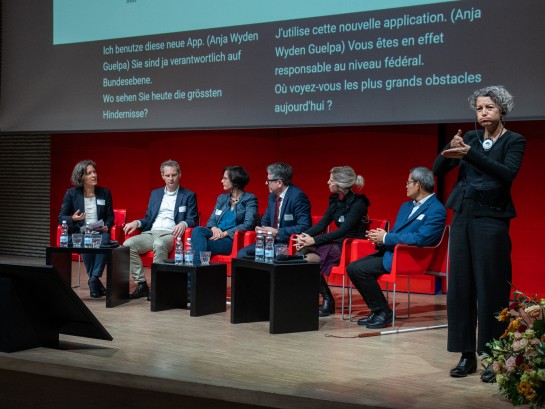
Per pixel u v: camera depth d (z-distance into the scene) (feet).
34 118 25.13
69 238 20.42
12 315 13.41
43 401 12.97
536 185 19.88
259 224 19.65
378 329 16.14
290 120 20.75
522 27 17.37
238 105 21.59
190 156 25.90
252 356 13.58
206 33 22.02
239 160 24.90
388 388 11.54
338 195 17.74
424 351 14.15
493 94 11.82
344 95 19.86
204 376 12.12
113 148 27.58
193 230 18.95
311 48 20.31
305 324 15.96
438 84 18.51
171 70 22.67
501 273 11.87
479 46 17.92
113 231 20.44
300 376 12.20
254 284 16.97
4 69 25.55
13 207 30.12
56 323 14.01
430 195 16.28
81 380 12.64
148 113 23.15
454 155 11.64
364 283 16.31
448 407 10.60
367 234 16.40
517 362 10.58
